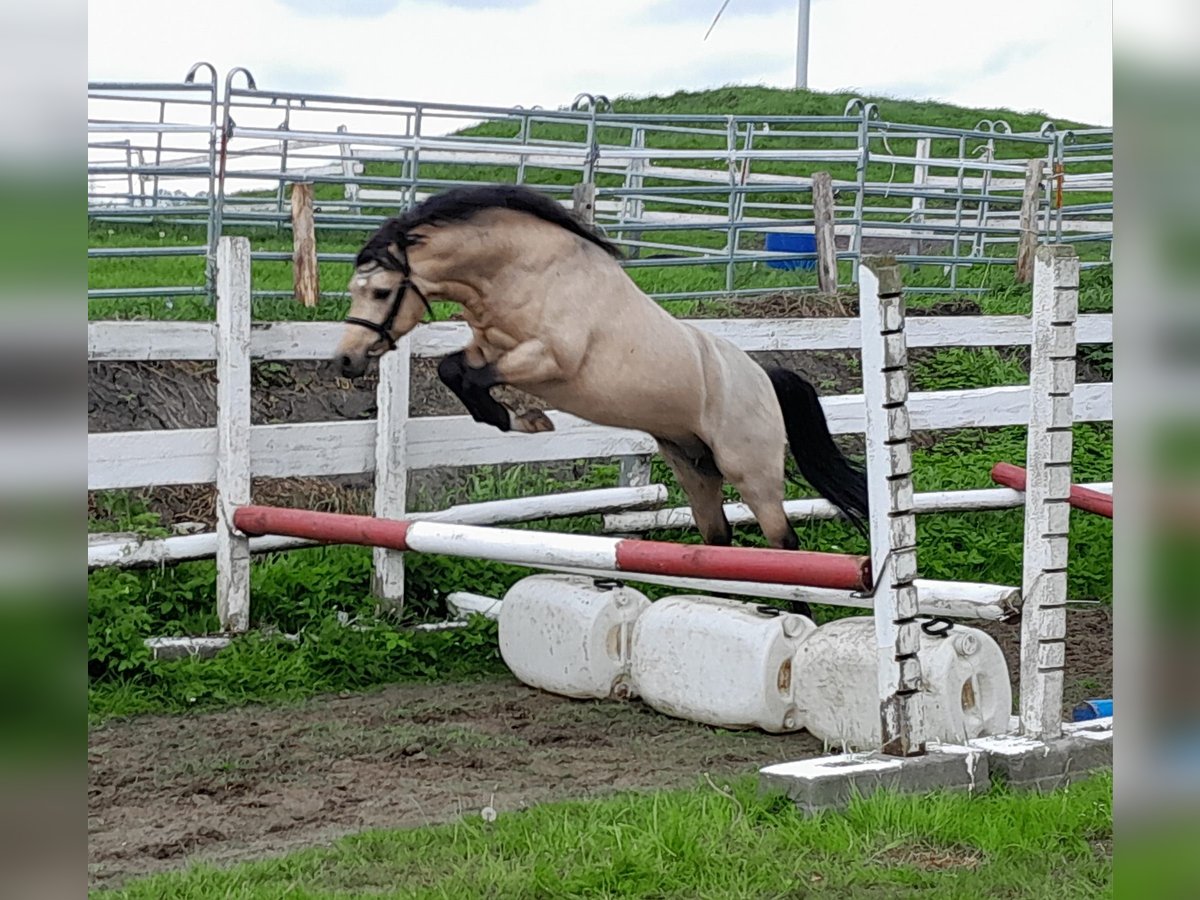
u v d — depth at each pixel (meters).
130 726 5.53
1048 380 4.46
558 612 6.00
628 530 7.97
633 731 5.49
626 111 26.44
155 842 4.00
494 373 5.87
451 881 3.41
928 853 3.75
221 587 6.68
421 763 4.97
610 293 5.91
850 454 9.78
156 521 6.94
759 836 3.82
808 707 5.20
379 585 7.11
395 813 4.30
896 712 4.33
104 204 14.36
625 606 6.00
